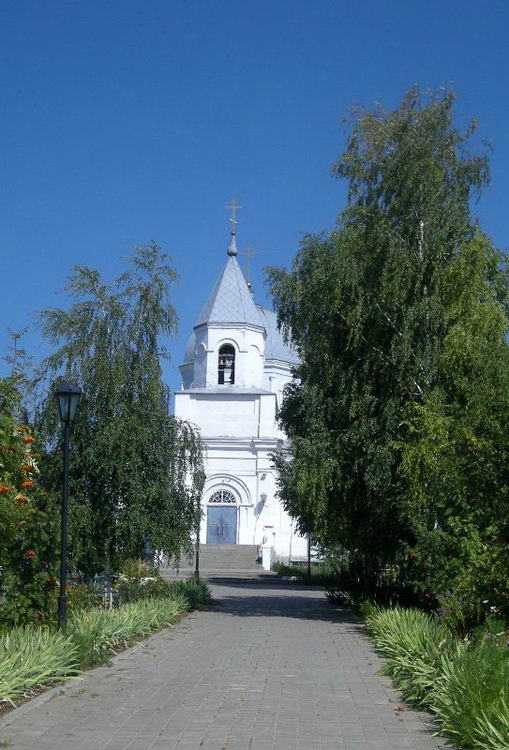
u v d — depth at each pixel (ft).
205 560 187.11
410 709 36.78
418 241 80.38
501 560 45.88
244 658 53.36
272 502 194.29
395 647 47.70
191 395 197.98
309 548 161.68
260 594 129.39
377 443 78.38
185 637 65.51
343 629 74.18
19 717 33.37
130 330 78.74
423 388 78.54
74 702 36.99
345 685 43.32
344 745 30.37
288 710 36.63
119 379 76.07
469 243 77.77
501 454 46.39
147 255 80.33
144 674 45.70
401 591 83.82
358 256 81.71
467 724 28.63
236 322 200.64
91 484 76.48
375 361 81.35
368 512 84.74
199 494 84.02
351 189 84.64
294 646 60.54
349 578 104.32
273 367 225.15
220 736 31.50
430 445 68.08
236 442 195.11
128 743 30.04
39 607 50.44
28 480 51.29
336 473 81.20
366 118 84.79
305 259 85.05
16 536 48.88
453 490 51.29
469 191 83.51
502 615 47.80
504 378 66.44
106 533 76.54
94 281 79.00
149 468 78.95
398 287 78.18
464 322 74.84
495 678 30.14
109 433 74.59
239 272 207.82
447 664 34.78
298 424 91.81
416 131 82.58
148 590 82.28
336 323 83.82
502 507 46.01
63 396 50.42
